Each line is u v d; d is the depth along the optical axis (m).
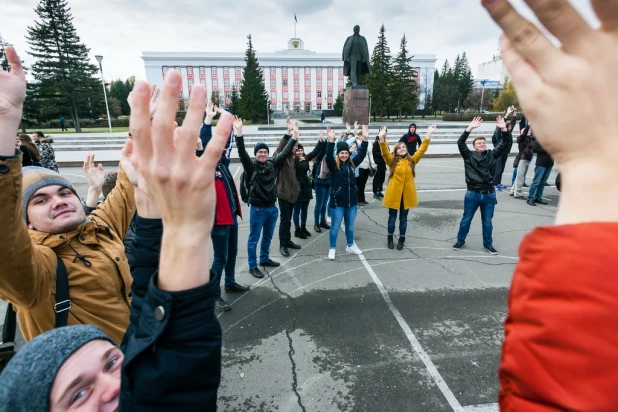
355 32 19.44
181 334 0.71
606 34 0.39
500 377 0.52
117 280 1.76
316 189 6.04
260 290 4.04
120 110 62.19
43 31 36.56
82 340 1.01
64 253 1.63
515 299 0.49
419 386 2.59
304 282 4.23
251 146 19.80
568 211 0.44
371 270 4.55
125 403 0.74
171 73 0.64
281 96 71.94
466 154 4.96
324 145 5.67
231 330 3.29
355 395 2.51
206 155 0.67
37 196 1.62
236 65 70.62
